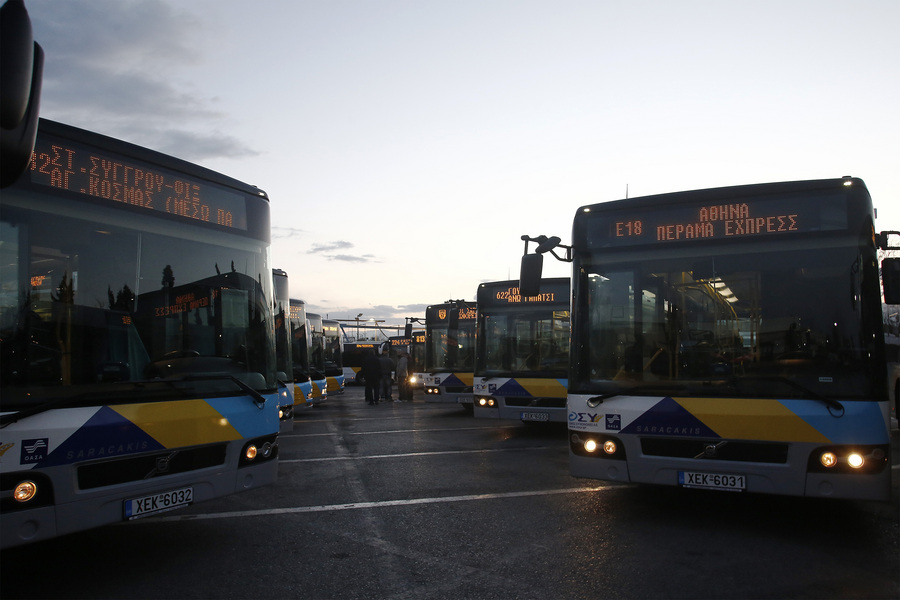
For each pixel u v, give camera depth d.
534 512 6.31
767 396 5.38
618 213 6.29
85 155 4.56
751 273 5.68
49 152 4.37
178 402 4.74
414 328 26.30
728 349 5.63
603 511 6.33
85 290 4.43
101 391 4.35
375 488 7.49
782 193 5.71
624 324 6.09
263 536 5.57
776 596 4.11
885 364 5.23
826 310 5.40
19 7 2.72
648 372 5.89
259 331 5.54
